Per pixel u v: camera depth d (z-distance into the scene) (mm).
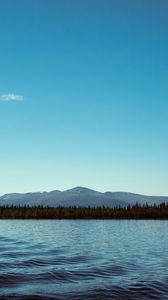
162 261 27938
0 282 17547
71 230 81438
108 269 22859
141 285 17500
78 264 24750
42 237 54281
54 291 15828
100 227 101688
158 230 85250
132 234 67562
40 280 18312
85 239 51906
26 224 122812
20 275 19484
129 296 15180
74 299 14492
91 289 16328
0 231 72500
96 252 33938
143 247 40562
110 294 15422
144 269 23328
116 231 78875
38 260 25984
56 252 32531
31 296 14805
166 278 19797
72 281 18312
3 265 22938
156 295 15438
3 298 14492
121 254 32750
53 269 21859
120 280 18891
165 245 43406
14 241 44375
